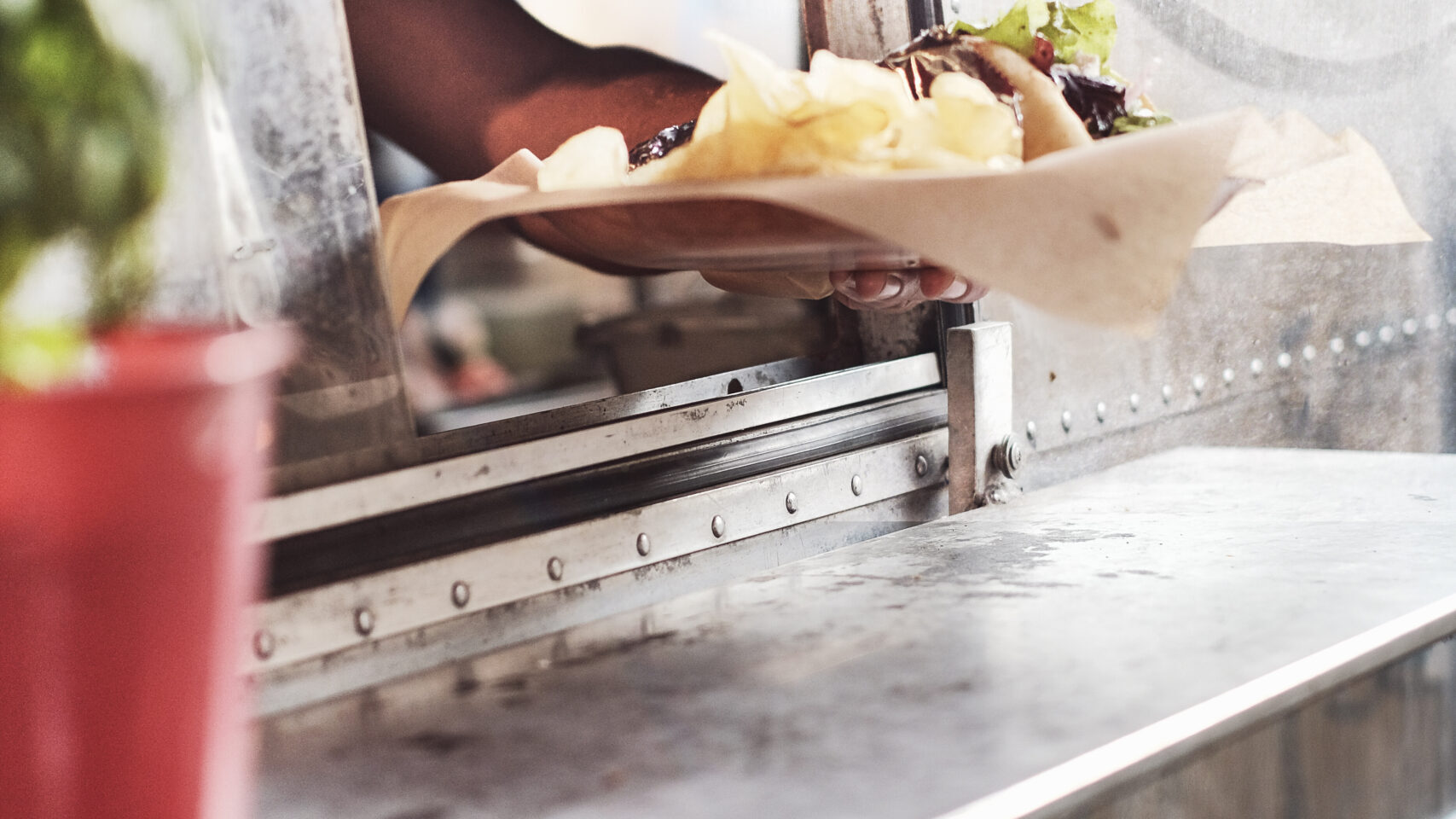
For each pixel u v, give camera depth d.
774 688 0.64
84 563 0.31
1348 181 0.94
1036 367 1.27
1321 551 0.85
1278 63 1.57
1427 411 1.88
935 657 0.67
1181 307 1.46
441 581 0.80
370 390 0.77
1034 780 0.51
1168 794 0.57
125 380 0.31
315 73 0.74
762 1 1.29
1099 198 0.62
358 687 0.75
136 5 0.28
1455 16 1.82
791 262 0.79
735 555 1.01
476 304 1.33
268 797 0.55
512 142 1.36
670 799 0.52
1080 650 0.67
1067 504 1.05
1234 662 0.64
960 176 0.63
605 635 0.76
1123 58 1.37
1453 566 0.79
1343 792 0.66
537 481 0.87
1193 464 1.18
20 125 0.27
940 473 1.20
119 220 0.29
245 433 0.34
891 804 0.50
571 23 1.37
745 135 0.74
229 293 0.67
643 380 1.44
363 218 0.76
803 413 1.08
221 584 0.34
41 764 0.31
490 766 0.57
